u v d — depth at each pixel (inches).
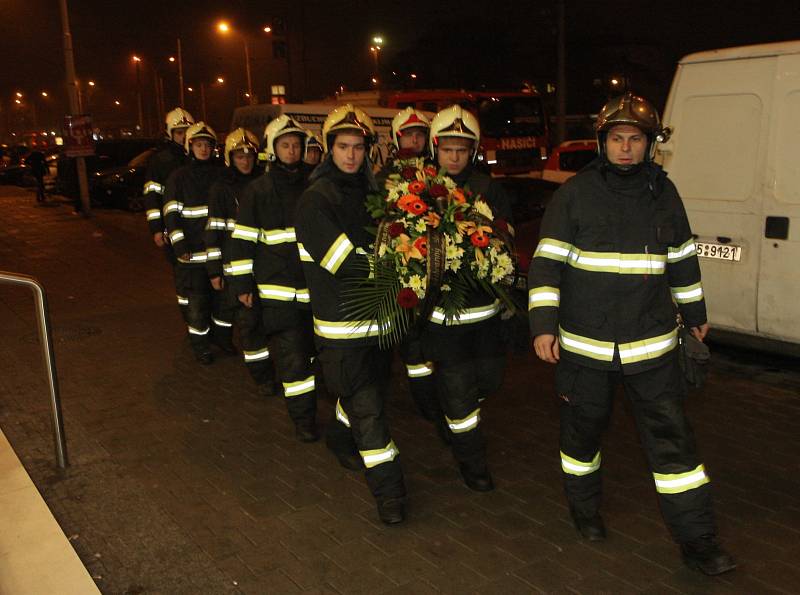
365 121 154.9
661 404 133.3
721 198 242.8
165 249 285.1
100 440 200.7
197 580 137.4
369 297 146.9
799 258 226.4
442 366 162.1
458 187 160.9
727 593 129.8
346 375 154.6
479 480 168.2
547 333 131.9
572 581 134.6
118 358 274.5
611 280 131.0
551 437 197.5
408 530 153.3
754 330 239.9
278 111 530.3
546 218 135.3
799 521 152.7
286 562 142.8
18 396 236.5
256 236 197.8
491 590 132.6
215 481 176.6
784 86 227.8
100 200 814.5
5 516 157.9
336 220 151.2
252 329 226.1
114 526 156.9
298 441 198.7
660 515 156.3
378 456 155.0
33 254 515.2
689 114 249.6
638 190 131.3
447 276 151.0
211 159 265.7
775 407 213.3
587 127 1230.9
